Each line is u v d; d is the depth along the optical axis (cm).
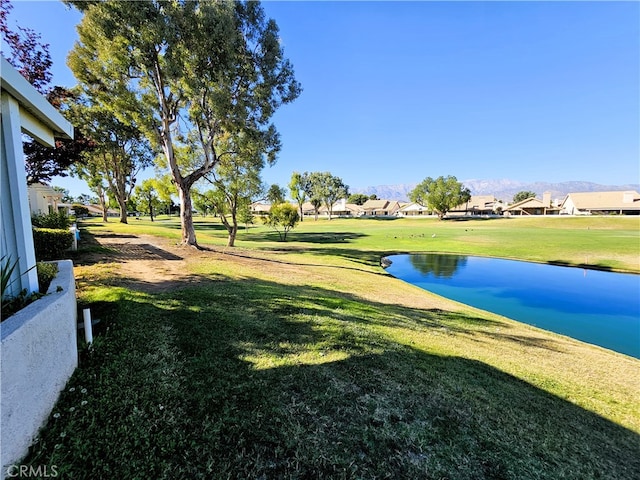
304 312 607
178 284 714
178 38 986
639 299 1232
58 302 266
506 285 1445
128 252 1128
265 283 844
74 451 215
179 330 439
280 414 296
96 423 244
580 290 1369
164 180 1906
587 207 6512
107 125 1797
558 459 301
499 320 884
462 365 482
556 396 438
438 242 2767
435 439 295
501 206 8556
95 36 1061
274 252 1842
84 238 1466
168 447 236
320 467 243
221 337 436
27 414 208
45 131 384
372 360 436
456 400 368
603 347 822
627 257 1956
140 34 937
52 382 249
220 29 974
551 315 1060
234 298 630
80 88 1697
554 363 580
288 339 466
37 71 886
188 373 338
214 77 1055
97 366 320
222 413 284
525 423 351
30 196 1753
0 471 179
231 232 1825
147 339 398
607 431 372
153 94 1188
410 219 7219
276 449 254
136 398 282
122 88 1055
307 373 376
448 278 1577
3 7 809
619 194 6419
